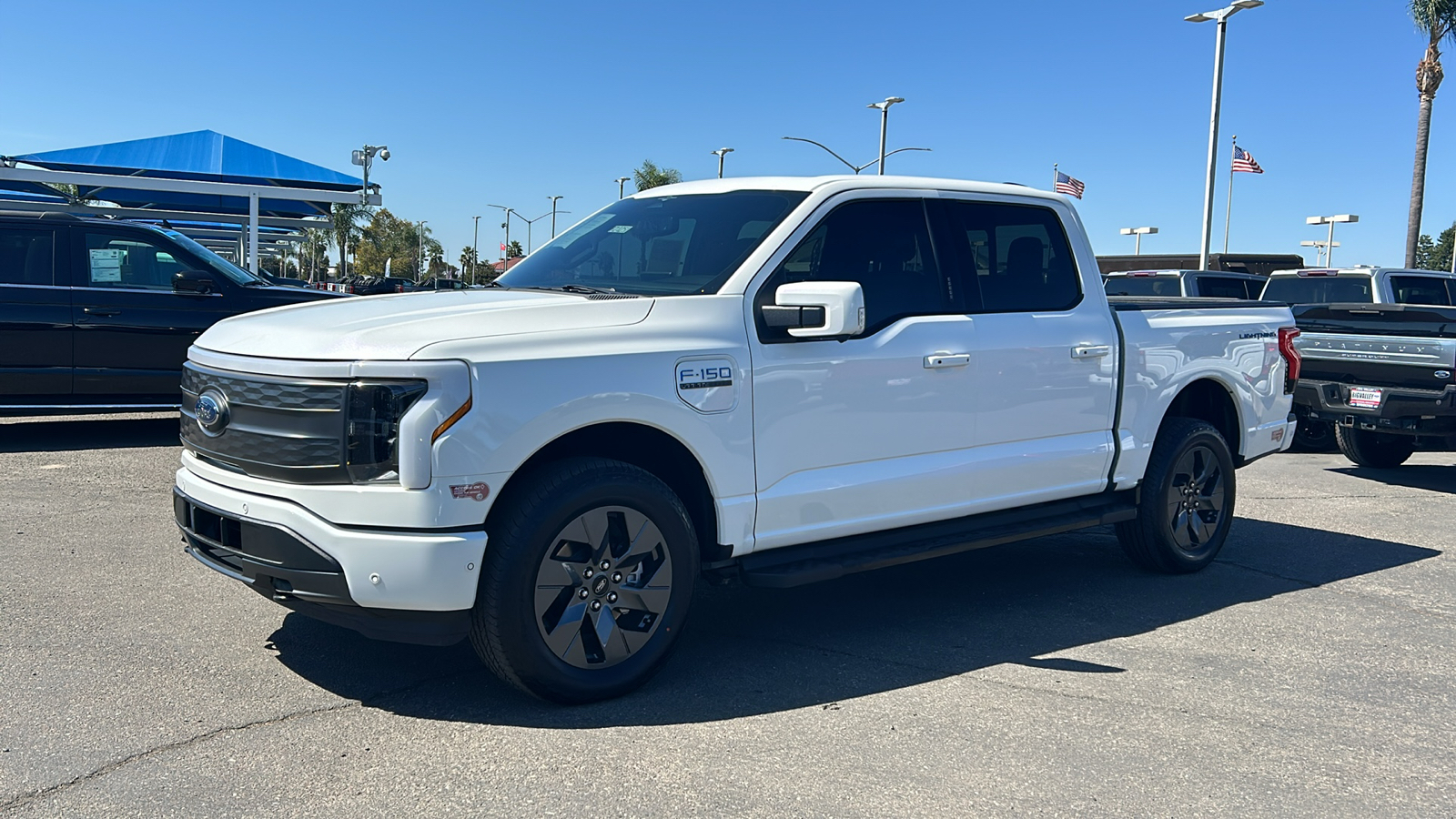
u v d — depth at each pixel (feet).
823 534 14.32
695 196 15.92
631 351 12.37
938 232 15.92
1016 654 14.70
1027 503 16.80
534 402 11.61
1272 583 19.07
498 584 11.51
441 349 11.27
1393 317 29.04
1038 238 17.26
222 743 11.07
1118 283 48.57
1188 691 13.44
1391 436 32.60
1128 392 17.94
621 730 11.69
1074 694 13.19
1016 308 16.61
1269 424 20.95
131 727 11.41
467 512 11.27
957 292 15.88
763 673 13.65
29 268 28.45
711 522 13.42
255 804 9.78
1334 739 12.05
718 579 13.78
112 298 29.19
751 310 13.58
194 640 14.17
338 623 11.91
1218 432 19.65
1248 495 28.35
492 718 11.93
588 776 10.52
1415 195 111.65
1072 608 17.12
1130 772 11.00
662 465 13.80
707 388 12.95
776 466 13.73
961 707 12.64
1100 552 21.12
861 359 14.38
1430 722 12.65
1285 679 13.99
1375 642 15.72
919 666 14.08
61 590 16.17
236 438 12.17
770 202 14.90
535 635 11.78
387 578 11.15
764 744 11.41
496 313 12.00
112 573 17.08
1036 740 11.73
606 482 12.13
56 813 9.52
